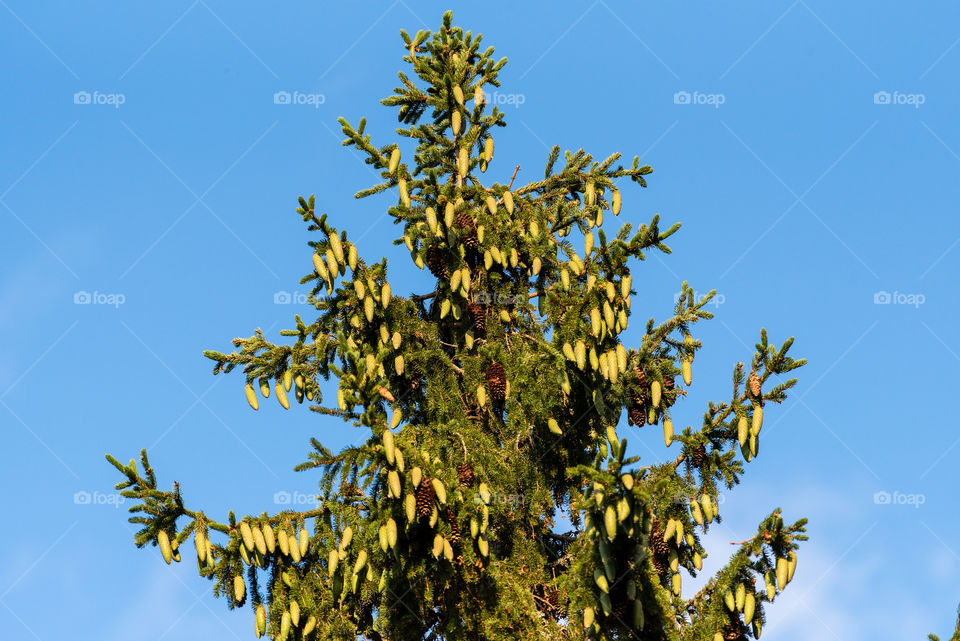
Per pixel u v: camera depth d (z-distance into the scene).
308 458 8.73
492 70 11.73
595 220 11.19
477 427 10.59
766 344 8.91
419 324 10.56
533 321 10.92
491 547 9.91
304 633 8.73
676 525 8.79
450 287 11.09
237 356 10.27
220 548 8.66
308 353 10.32
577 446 10.76
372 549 8.92
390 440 8.14
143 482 8.63
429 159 11.38
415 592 9.23
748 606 8.51
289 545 8.61
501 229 10.70
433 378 10.59
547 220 11.20
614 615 8.45
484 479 9.42
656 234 9.52
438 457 9.26
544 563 10.03
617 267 9.66
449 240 10.50
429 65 11.70
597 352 9.90
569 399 10.52
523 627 9.16
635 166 11.66
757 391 8.87
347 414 8.55
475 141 11.73
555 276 11.02
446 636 9.32
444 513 8.64
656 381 9.92
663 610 8.55
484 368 10.53
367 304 9.88
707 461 9.09
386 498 8.52
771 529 8.51
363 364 8.57
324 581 9.07
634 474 7.94
